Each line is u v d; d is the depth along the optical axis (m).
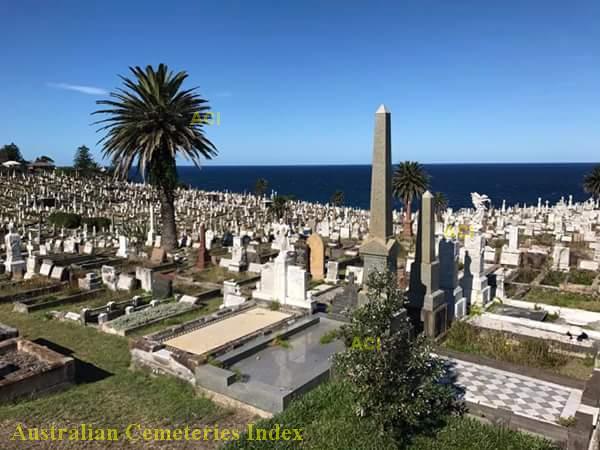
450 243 16.06
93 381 11.70
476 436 8.40
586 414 8.45
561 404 9.97
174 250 31.67
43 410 9.92
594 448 8.10
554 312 17.19
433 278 14.58
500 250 29.62
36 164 107.75
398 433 8.31
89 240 34.88
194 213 58.22
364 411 8.46
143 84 30.20
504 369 11.77
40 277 23.12
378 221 12.91
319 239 23.94
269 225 43.69
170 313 17.39
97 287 21.27
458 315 16.28
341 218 56.31
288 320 15.41
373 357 8.34
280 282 16.95
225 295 18.44
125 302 18.72
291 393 9.88
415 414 8.24
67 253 30.50
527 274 23.86
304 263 24.67
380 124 12.71
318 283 22.97
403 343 8.65
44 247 30.70
